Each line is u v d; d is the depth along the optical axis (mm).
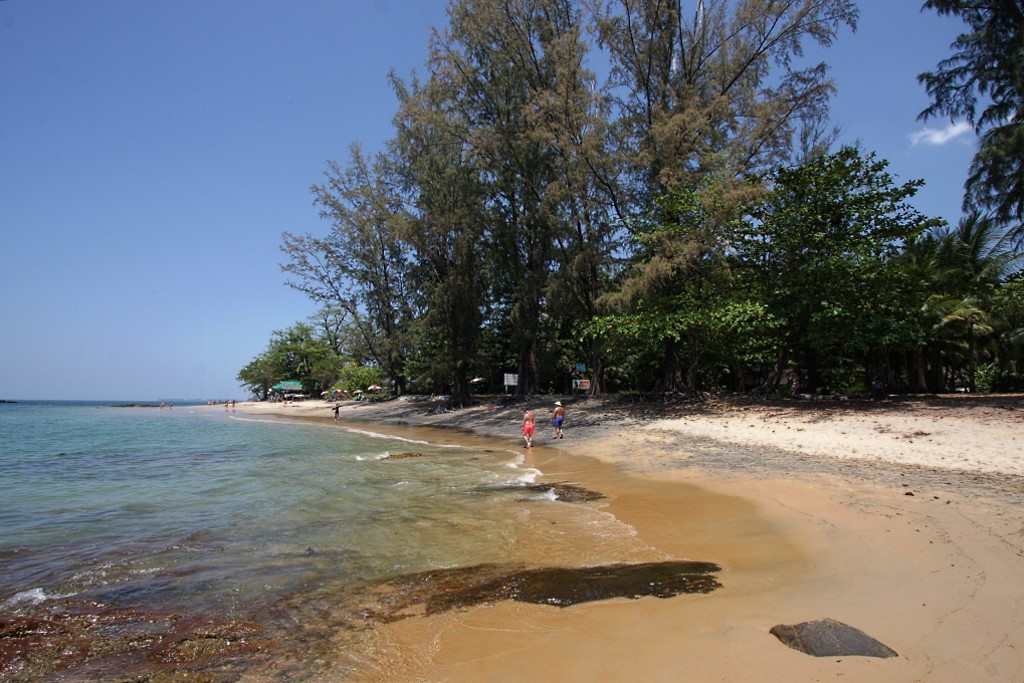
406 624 5164
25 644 4961
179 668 4449
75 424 46875
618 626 4840
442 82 34094
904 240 22156
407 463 16766
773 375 27453
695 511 9156
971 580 5285
